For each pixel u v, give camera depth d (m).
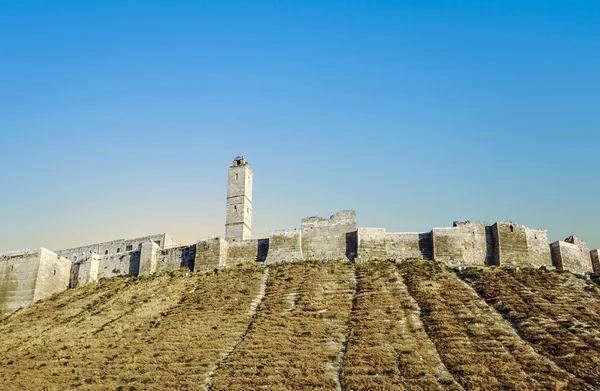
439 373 42.94
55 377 47.75
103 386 44.72
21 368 51.00
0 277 84.69
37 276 83.44
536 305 56.25
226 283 72.25
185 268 87.25
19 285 83.50
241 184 101.94
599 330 49.53
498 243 78.00
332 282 68.56
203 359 48.62
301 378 43.31
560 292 60.56
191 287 73.44
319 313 58.09
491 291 61.34
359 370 44.00
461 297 59.97
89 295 79.88
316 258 82.50
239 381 43.44
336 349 49.06
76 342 57.06
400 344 48.78
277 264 79.88
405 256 79.44
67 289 88.50
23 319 72.38
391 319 54.88
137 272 89.81
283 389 41.56
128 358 50.53
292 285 68.25
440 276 67.75
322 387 41.69
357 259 78.50
